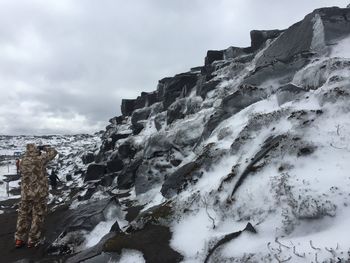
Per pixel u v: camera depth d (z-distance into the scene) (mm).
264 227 5695
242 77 12453
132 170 14031
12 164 43938
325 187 5520
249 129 8023
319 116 6875
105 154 19875
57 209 12656
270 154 6734
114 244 6727
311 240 4930
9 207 16344
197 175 8453
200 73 16703
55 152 9367
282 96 8641
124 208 10664
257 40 14789
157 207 8320
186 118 13062
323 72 8445
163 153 12148
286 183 5918
